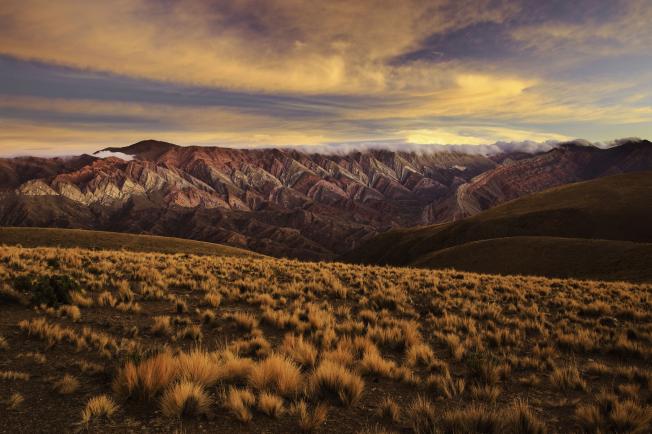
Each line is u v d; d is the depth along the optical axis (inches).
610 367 389.4
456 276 988.6
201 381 264.4
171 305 532.4
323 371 284.4
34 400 234.4
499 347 429.1
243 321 441.4
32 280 510.0
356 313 572.1
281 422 230.5
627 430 241.1
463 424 223.0
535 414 269.0
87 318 430.0
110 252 1027.3
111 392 252.2
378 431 225.1
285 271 898.1
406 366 355.3
